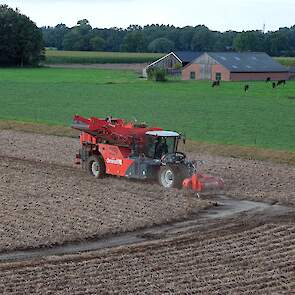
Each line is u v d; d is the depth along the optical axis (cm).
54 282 1786
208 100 7038
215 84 9050
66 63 15812
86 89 8175
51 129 4688
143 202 2664
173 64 12469
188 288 1753
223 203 2714
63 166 3409
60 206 2575
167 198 2733
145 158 3003
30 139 4309
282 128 4956
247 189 2931
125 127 3100
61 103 6550
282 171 3328
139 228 2333
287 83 10138
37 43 14638
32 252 2064
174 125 5050
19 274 1850
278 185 3014
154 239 2217
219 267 1920
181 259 1991
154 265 1933
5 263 1944
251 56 11425
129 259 1991
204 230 2322
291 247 2112
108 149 3103
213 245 2136
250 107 6391
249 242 2167
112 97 7212
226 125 5091
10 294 1694
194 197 2784
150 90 8206
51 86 8550
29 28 14462
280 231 2298
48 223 2342
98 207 2572
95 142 3184
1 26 14175
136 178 3014
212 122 5253
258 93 8050
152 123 5128
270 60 11531
